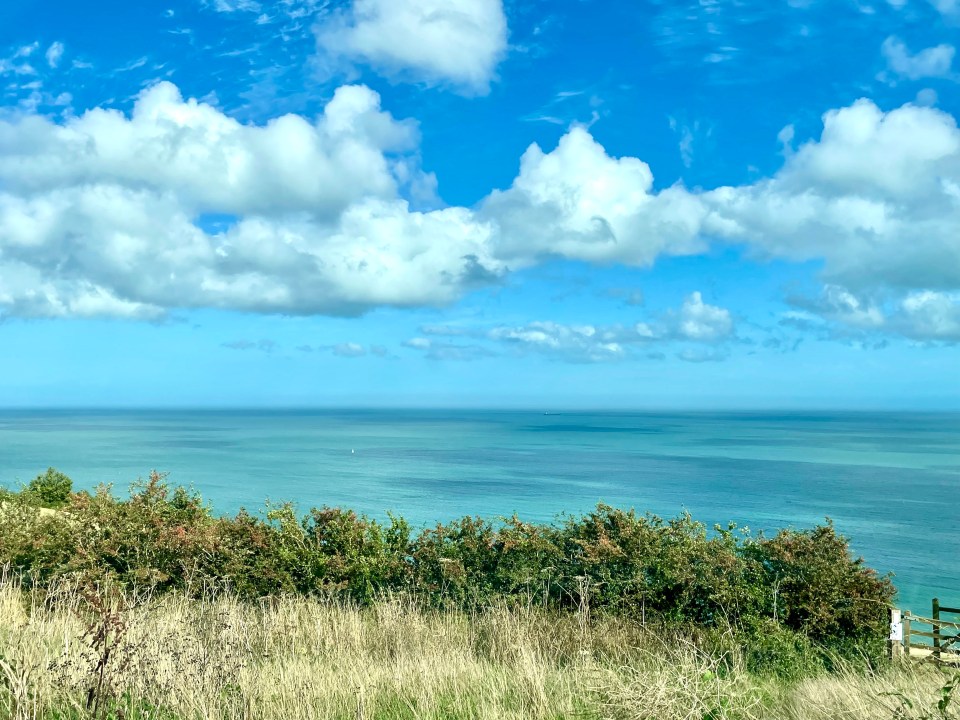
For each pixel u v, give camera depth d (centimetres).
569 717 679
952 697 627
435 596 1251
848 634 1238
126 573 1192
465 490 8675
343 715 663
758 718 673
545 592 1209
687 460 14350
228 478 9862
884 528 6219
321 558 1284
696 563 1240
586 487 9350
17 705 545
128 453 14825
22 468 10625
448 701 732
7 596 991
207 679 621
